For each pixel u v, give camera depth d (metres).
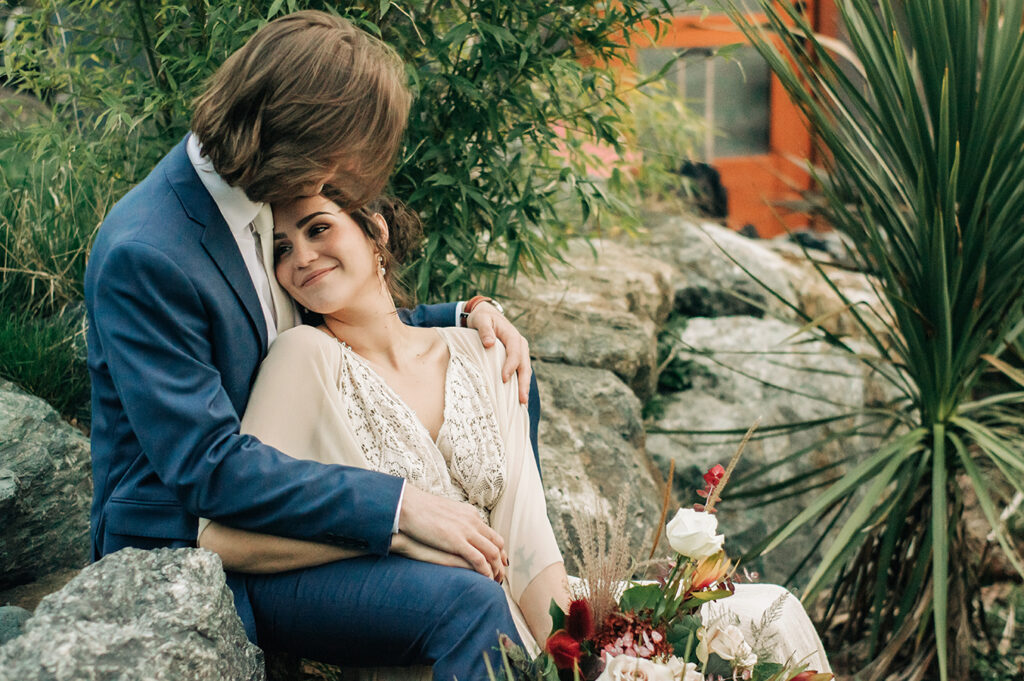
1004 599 3.25
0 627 1.54
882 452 2.68
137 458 1.52
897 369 2.86
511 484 1.77
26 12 2.48
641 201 4.45
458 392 1.75
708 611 1.74
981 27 3.10
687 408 3.53
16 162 2.64
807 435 3.59
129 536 1.51
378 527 1.48
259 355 1.62
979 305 2.60
